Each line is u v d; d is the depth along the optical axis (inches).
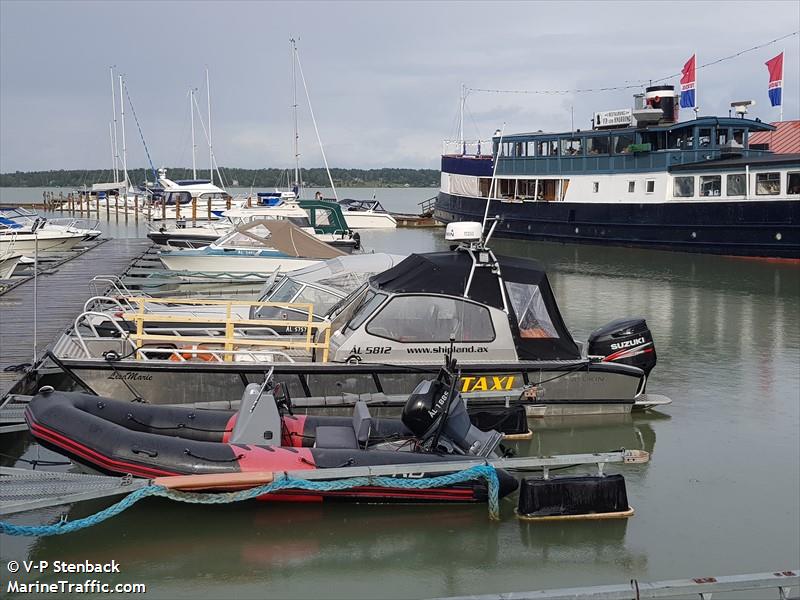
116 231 2004.2
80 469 337.4
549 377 418.6
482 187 1765.5
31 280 861.2
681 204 1330.0
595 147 1499.8
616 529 311.7
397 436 334.6
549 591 230.4
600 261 1274.6
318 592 261.4
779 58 1440.7
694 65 1491.1
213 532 297.4
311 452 305.9
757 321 751.7
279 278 590.2
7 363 459.5
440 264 417.1
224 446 302.0
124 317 414.6
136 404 336.2
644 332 450.3
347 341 401.7
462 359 409.4
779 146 1659.7
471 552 289.7
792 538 306.7
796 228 1175.6
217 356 417.7
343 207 2142.0
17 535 274.5
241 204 2050.9
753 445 410.0
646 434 424.2
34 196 4990.2
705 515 326.0
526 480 316.8
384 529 303.6
